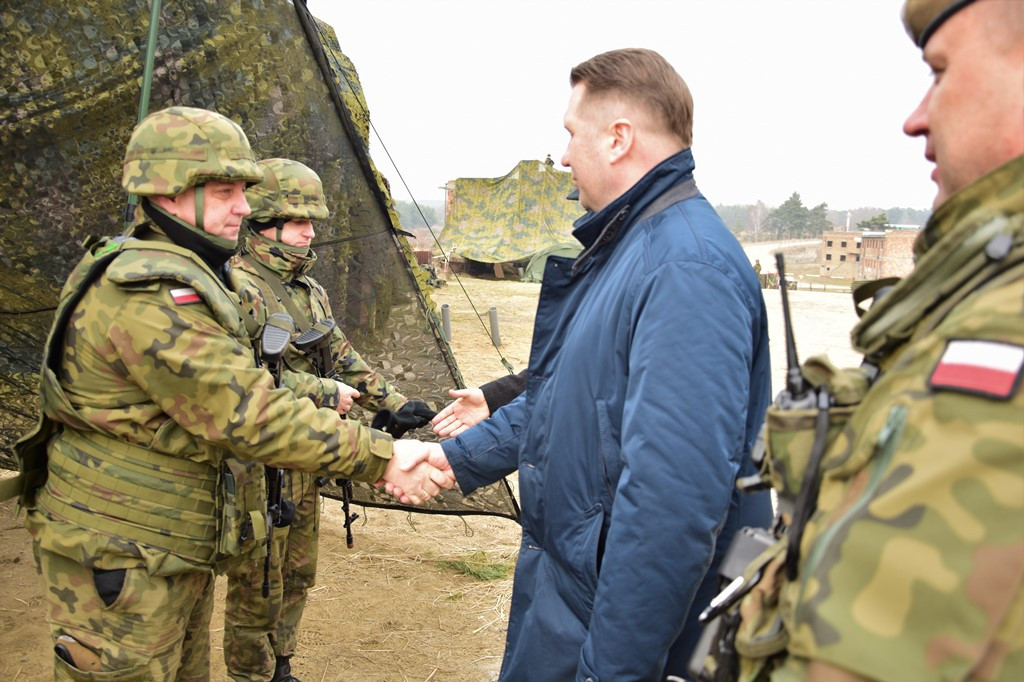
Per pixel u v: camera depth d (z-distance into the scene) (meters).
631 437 1.63
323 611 4.01
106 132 3.52
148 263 2.10
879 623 0.74
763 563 1.05
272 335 2.56
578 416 1.83
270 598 3.10
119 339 2.09
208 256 2.32
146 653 2.24
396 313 4.32
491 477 2.41
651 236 1.80
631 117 1.86
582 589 1.83
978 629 0.70
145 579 2.23
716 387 1.62
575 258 2.01
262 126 3.74
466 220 22.94
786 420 0.97
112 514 2.21
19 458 2.26
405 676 3.49
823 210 83.94
